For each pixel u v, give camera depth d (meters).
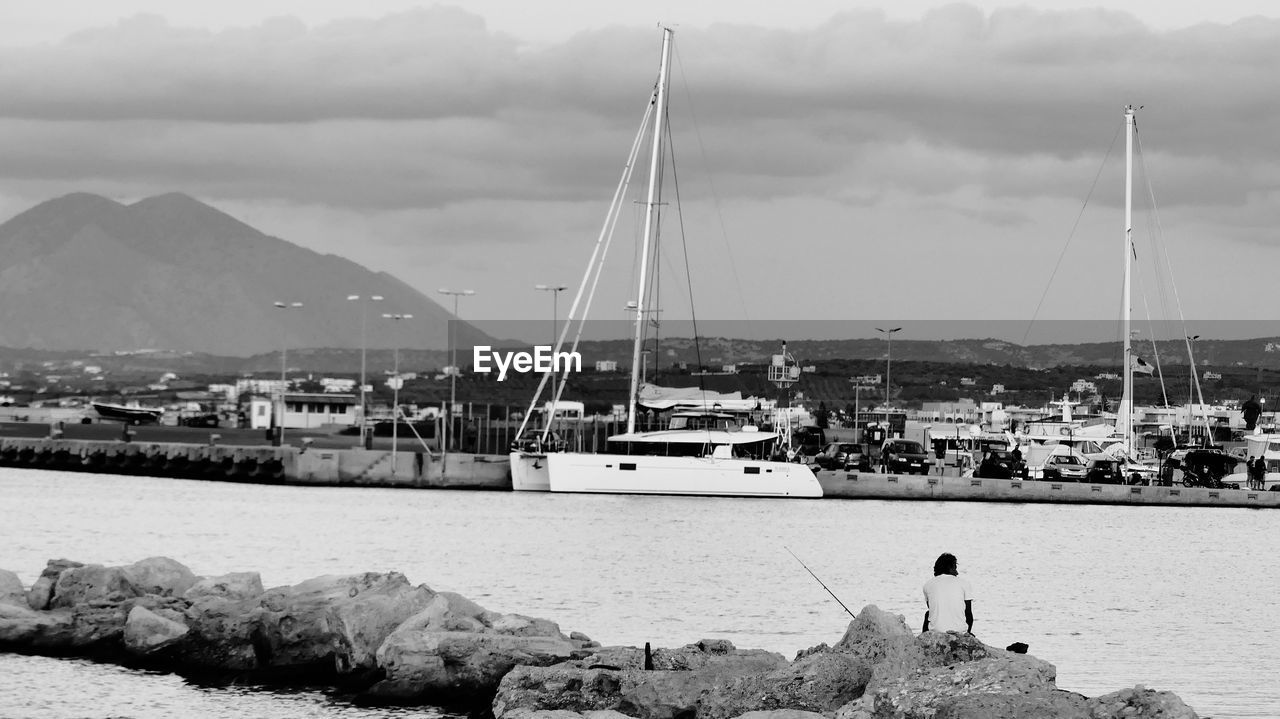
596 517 112.50
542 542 92.12
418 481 144.75
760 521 113.44
